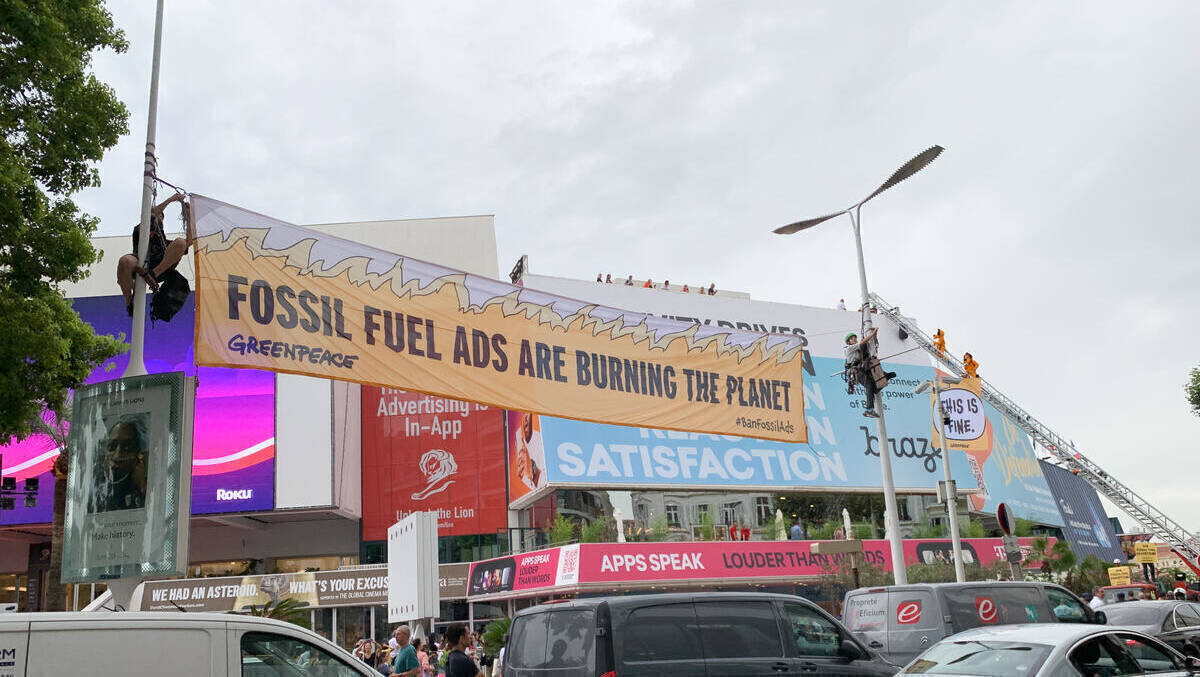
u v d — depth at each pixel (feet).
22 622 19.27
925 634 42.73
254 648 22.18
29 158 46.50
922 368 177.27
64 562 34.58
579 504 135.44
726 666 32.42
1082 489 219.00
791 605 35.47
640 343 53.31
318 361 39.86
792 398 59.41
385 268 43.34
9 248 47.75
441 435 155.74
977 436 177.78
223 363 37.06
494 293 47.32
